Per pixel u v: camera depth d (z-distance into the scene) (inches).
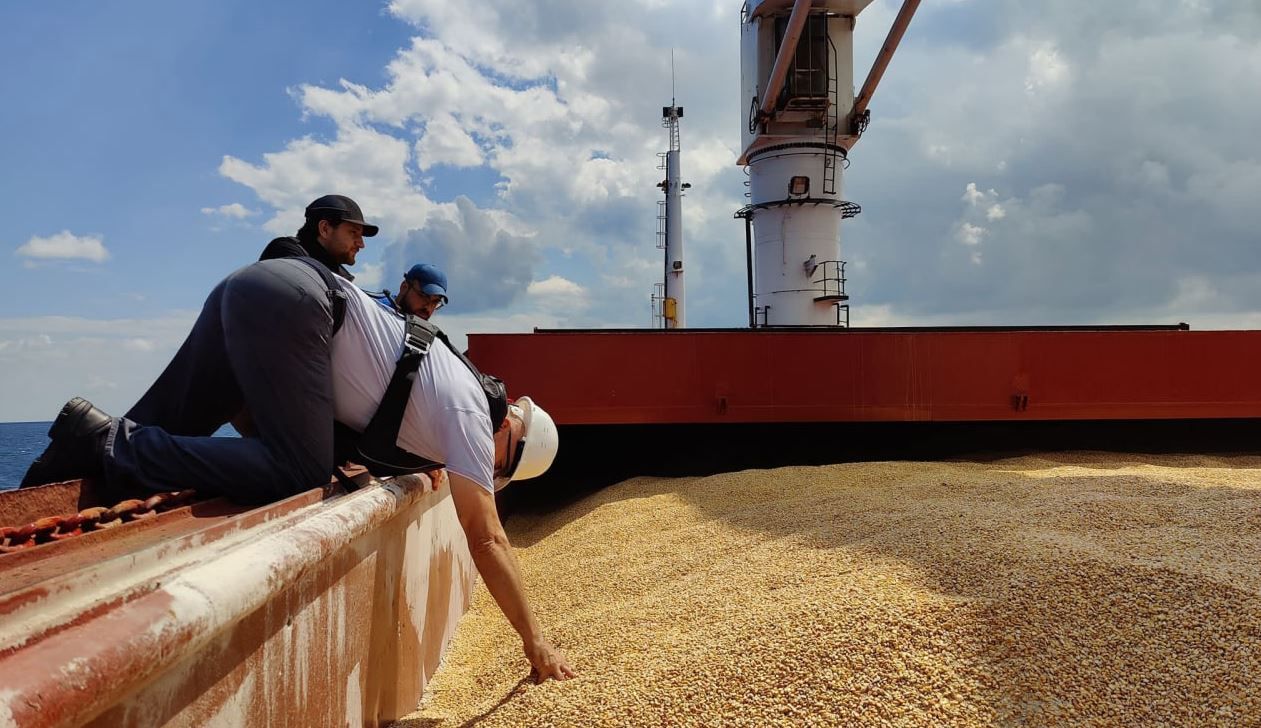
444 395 98.4
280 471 91.1
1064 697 86.5
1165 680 87.5
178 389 106.0
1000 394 284.5
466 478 96.3
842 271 629.3
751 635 103.8
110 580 48.7
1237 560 116.4
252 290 92.4
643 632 118.4
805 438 361.7
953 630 98.2
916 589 110.9
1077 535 136.8
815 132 615.2
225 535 64.9
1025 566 115.0
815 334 281.9
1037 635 96.5
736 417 276.7
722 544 171.2
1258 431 355.9
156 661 42.3
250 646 59.1
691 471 352.2
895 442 360.2
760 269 647.8
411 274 200.7
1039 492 184.7
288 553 61.6
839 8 609.3
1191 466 295.3
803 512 192.7
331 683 78.1
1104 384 286.5
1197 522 144.1
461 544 165.9
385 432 97.7
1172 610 99.5
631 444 359.9
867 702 88.0
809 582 123.0
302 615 70.1
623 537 211.0
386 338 99.7
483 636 152.9
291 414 91.7
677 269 1294.3
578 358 273.7
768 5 601.9
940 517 154.4
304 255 106.0
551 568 193.9
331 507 81.2
